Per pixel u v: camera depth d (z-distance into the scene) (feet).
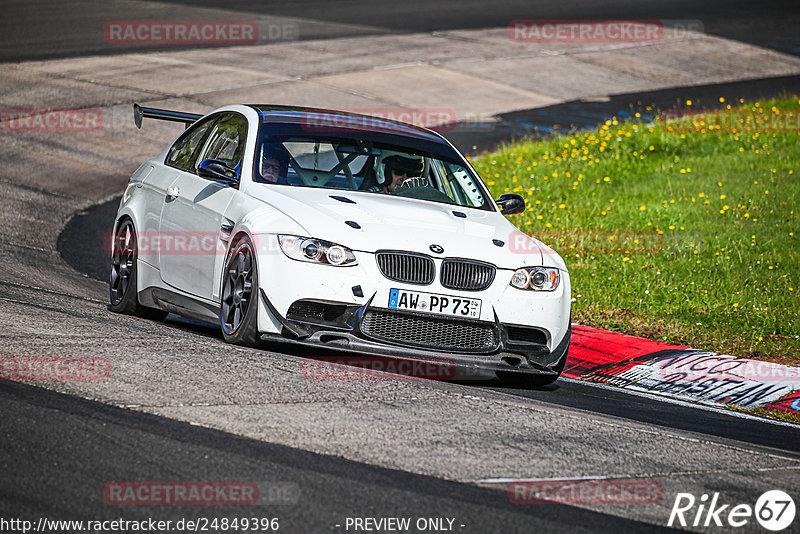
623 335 106.93
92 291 109.81
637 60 318.45
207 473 50.83
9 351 70.38
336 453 55.83
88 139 200.13
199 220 88.63
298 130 93.09
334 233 79.10
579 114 250.16
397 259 79.05
